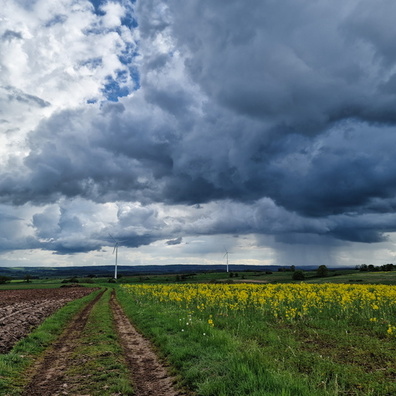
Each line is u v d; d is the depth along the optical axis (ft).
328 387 26.22
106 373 31.99
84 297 151.12
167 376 31.42
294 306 80.28
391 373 29.86
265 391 23.26
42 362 38.40
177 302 95.45
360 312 70.95
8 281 484.33
